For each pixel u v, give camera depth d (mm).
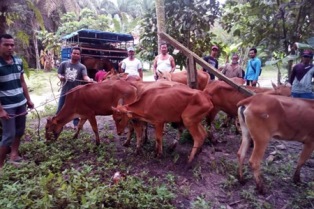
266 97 4293
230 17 10094
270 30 9070
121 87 5605
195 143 5004
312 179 4859
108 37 13562
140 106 5098
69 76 6504
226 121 7051
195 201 4086
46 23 26672
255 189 4422
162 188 4039
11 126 4723
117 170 4789
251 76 8555
